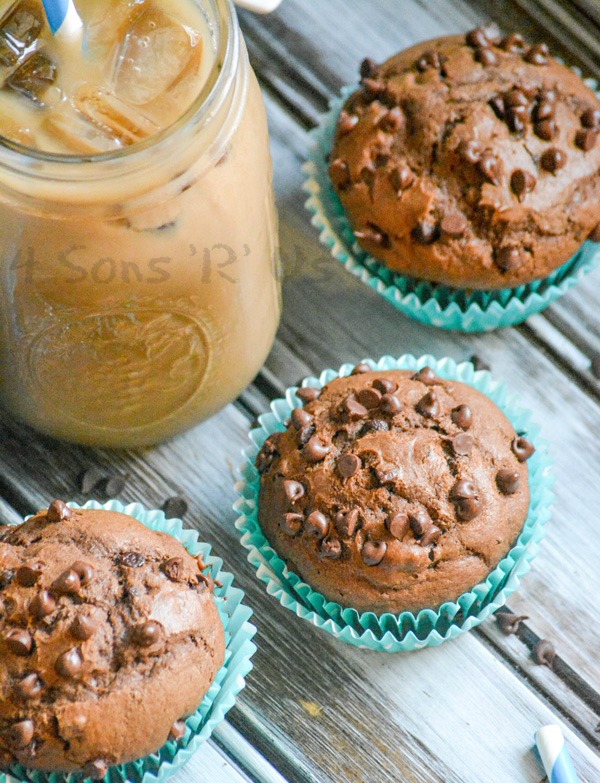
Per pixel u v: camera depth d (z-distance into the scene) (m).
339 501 0.52
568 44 0.60
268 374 0.58
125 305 0.50
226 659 0.53
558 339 0.58
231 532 0.56
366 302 0.59
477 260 0.55
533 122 0.55
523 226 0.55
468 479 0.52
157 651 0.50
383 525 0.52
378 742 0.55
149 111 0.49
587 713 0.55
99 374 0.52
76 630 0.49
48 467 0.57
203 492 0.57
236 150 0.49
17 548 0.51
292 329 0.58
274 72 0.60
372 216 0.55
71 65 0.49
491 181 0.54
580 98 0.55
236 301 0.52
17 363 0.52
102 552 0.51
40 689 0.49
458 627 0.54
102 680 0.49
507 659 0.56
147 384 0.53
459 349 0.58
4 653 0.49
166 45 0.49
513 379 0.58
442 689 0.55
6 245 0.49
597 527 0.57
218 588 0.54
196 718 0.52
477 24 0.60
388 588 0.52
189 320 0.51
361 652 0.55
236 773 0.54
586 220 0.55
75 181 0.47
